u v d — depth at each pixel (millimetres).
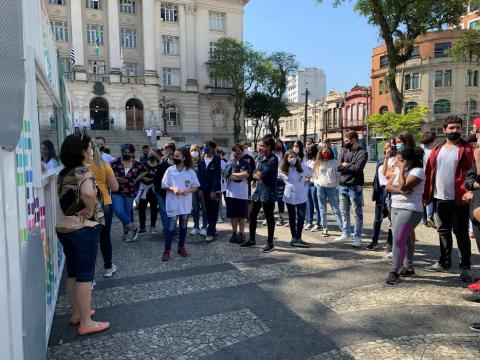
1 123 1923
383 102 51062
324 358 3207
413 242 5121
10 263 2062
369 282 4957
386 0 16281
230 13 46531
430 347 3334
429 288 4723
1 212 1950
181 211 6059
